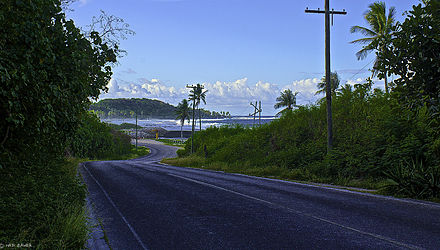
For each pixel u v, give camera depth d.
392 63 8.84
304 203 9.16
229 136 42.78
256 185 13.54
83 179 15.86
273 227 6.56
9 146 6.12
